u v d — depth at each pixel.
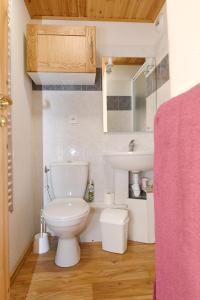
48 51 1.82
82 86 2.21
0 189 0.83
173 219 0.54
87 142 2.22
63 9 2.04
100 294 1.29
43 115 2.18
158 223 0.64
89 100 2.22
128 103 2.23
